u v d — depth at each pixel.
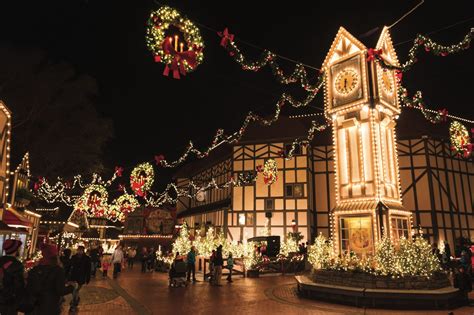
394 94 14.28
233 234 29.78
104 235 51.06
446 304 9.95
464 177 28.73
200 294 12.95
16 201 19.55
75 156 27.59
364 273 11.14
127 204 27.06
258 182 30.16
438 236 26.16
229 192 32.22
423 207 26.86
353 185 13.37
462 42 9.75
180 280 15.30
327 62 14.71
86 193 25.36
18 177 19.78
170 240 42.41
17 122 25.36
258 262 21.16
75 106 27.22
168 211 44.16
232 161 31.39
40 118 25.89
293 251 24.66
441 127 28.75
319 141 30.86
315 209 29.67
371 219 12.46
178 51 6.86
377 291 10.23
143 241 42.62
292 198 29.06
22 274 5.62
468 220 27.91
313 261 13.62
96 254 19.52
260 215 29.50
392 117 14.33
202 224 32.47
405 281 10.53
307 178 29.02
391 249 11.10
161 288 14.70
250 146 31.16
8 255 5.71
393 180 13.68
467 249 15.13
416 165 27.62
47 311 5.10
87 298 11.55
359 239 12.66
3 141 15.38
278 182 29.67
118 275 20.72
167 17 6.95
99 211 25.67
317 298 11.77
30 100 25.19
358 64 13.65
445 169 27.97
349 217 13.05
